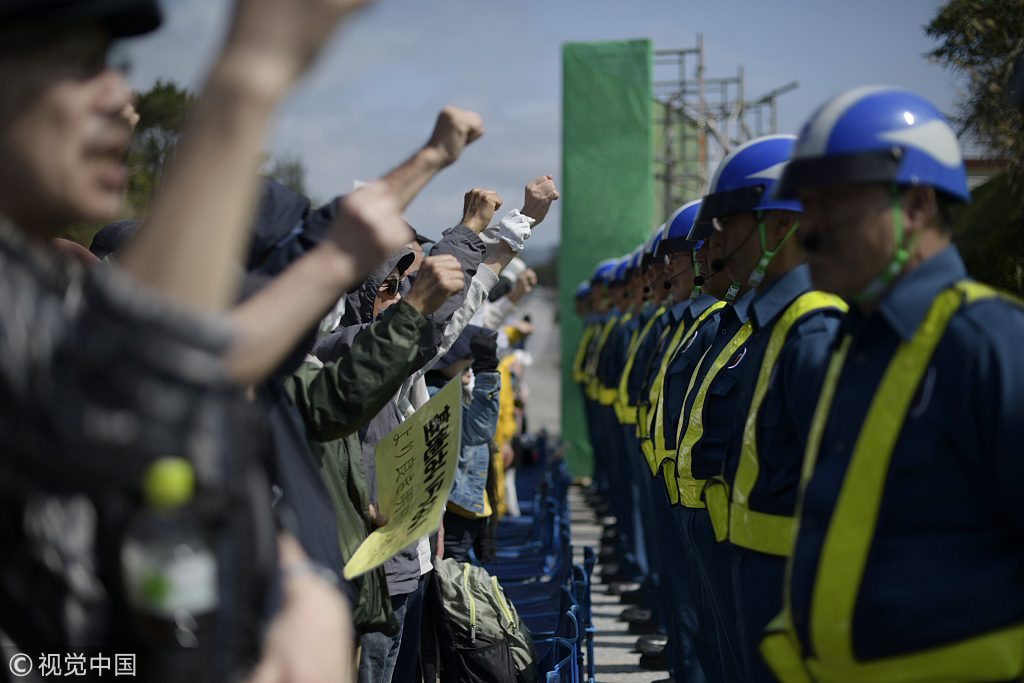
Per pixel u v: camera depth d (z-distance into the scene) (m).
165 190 0.86
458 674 3.74
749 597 2.61
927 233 1.77
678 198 20.55
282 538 1.27
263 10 0.85
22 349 0.86
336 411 2.37
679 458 3.57
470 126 1.49
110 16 0.93
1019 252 5.45
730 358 3.44
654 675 5.41
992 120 5.42
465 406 4.79
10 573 0.91
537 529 8.10
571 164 13.27
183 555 0.88
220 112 0.84
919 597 1.64
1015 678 1.62
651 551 6.56
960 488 1.66
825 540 1.71
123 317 0.82
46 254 0.92
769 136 3.06
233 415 0.98
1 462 0.86
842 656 1.68
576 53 13.18
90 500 0.86
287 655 1.09
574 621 3.57
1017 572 1.66
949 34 5.46
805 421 2.41
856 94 1.82
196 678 0.93
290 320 1.06
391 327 2.39
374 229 1.09
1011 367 1.59
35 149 0.92
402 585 3.17
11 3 0.87
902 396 1.68
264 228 1.91
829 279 1.81
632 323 8.79
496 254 3.55
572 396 13.80
